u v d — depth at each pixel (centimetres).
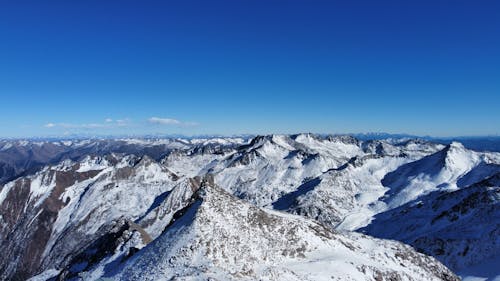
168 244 7000
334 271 7119
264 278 6247
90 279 8788
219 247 6731
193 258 6481
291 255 7381
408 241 16062
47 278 12600
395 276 7756
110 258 9694
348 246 8744
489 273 11531
